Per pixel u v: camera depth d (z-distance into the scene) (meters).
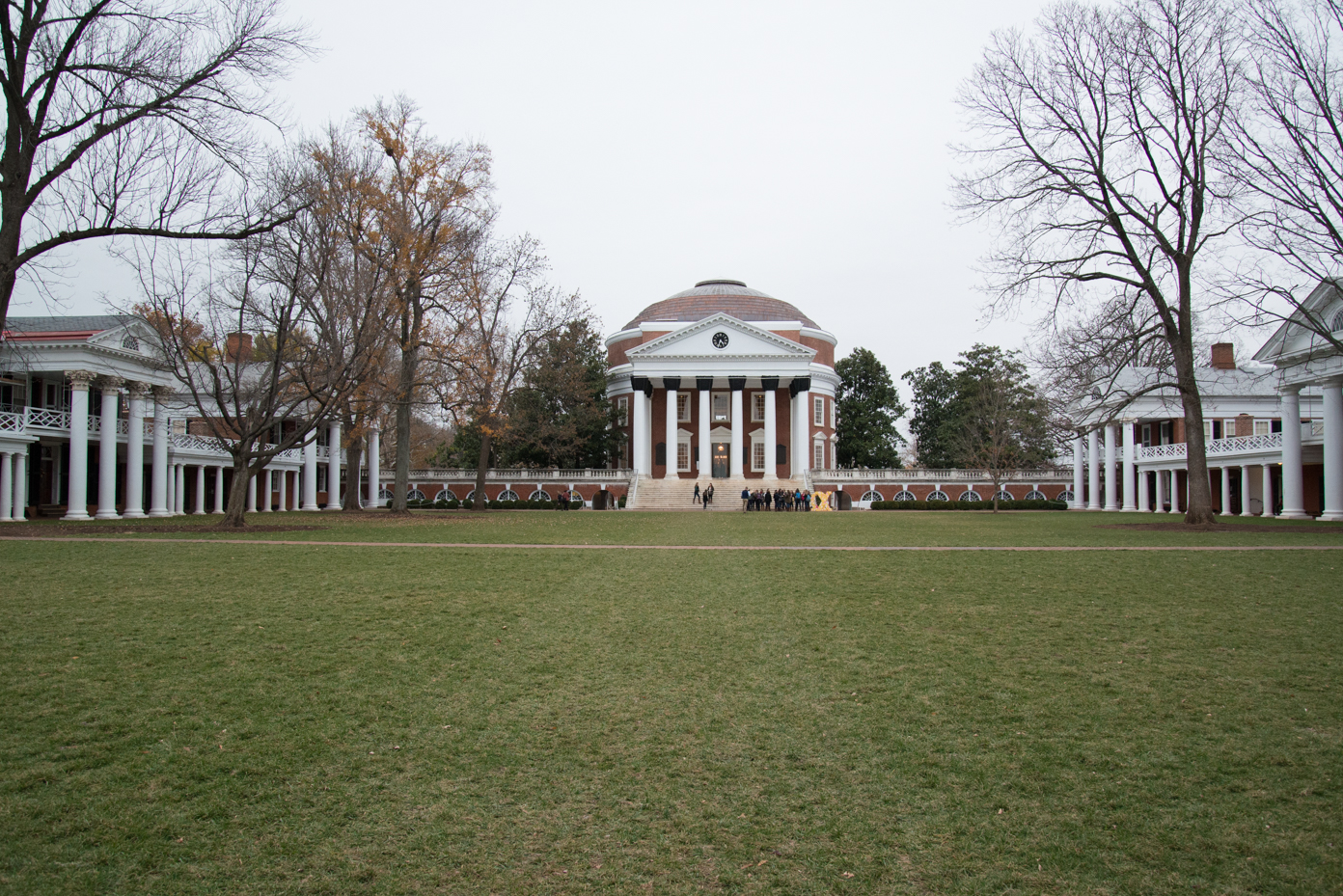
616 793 6.76
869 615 12.79
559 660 10.34
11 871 5.52
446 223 41.31
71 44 22.80
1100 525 34.19
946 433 83.81
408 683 9.38
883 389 92.31
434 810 6.44
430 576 16.53
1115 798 6.61
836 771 7.15
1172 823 6.22
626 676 9.69
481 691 9.15
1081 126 32.75
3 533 26.36
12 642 10.73
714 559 19.69
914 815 6.38
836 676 9.69
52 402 43.84
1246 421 57.56
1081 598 14.09
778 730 8.05
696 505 66.88
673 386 77.50
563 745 7.70
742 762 7.34
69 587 14.66
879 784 6.89
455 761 7.32
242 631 11.52
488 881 5.50
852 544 23.92
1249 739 7.73
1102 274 33.00
